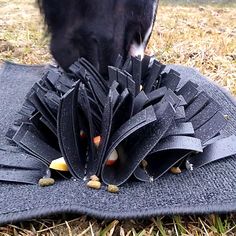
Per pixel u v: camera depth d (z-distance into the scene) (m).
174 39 0.72
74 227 0.29
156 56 0.63
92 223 0.29
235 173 0.33
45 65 0.59
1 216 0.28
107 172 0.32
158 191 0.30
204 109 0.36
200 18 0.98
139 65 0.36
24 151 0.35
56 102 0.34
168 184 0.31
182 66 0.58
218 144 0.35
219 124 0.35
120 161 0.32
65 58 0.42
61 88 0.35
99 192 0.30
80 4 0.40
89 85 0.34
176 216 0.29
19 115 0.42
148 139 0.31
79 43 0.41
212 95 0.49
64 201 0.28
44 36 0.45
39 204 0.28
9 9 0.99
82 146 0.34
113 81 0.34
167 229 0.29
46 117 0.34
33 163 0.33
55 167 0.32
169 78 0.38
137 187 0.31
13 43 0.68
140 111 0.32
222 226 0.29
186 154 0.32
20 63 0.62
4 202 0.29
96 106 0.34
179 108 0.34
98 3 0.40
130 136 0.32
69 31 0.41
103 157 0.31
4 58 0.64
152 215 0.28
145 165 0.33
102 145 0.31
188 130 0.33
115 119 0.32
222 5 1.32
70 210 0.28
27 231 0.28
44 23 0.44
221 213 0.28
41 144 0.34
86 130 0.34
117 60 0.38
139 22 0.40
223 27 0.87
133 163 0.31
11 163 0.33
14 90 0.51
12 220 0.28
